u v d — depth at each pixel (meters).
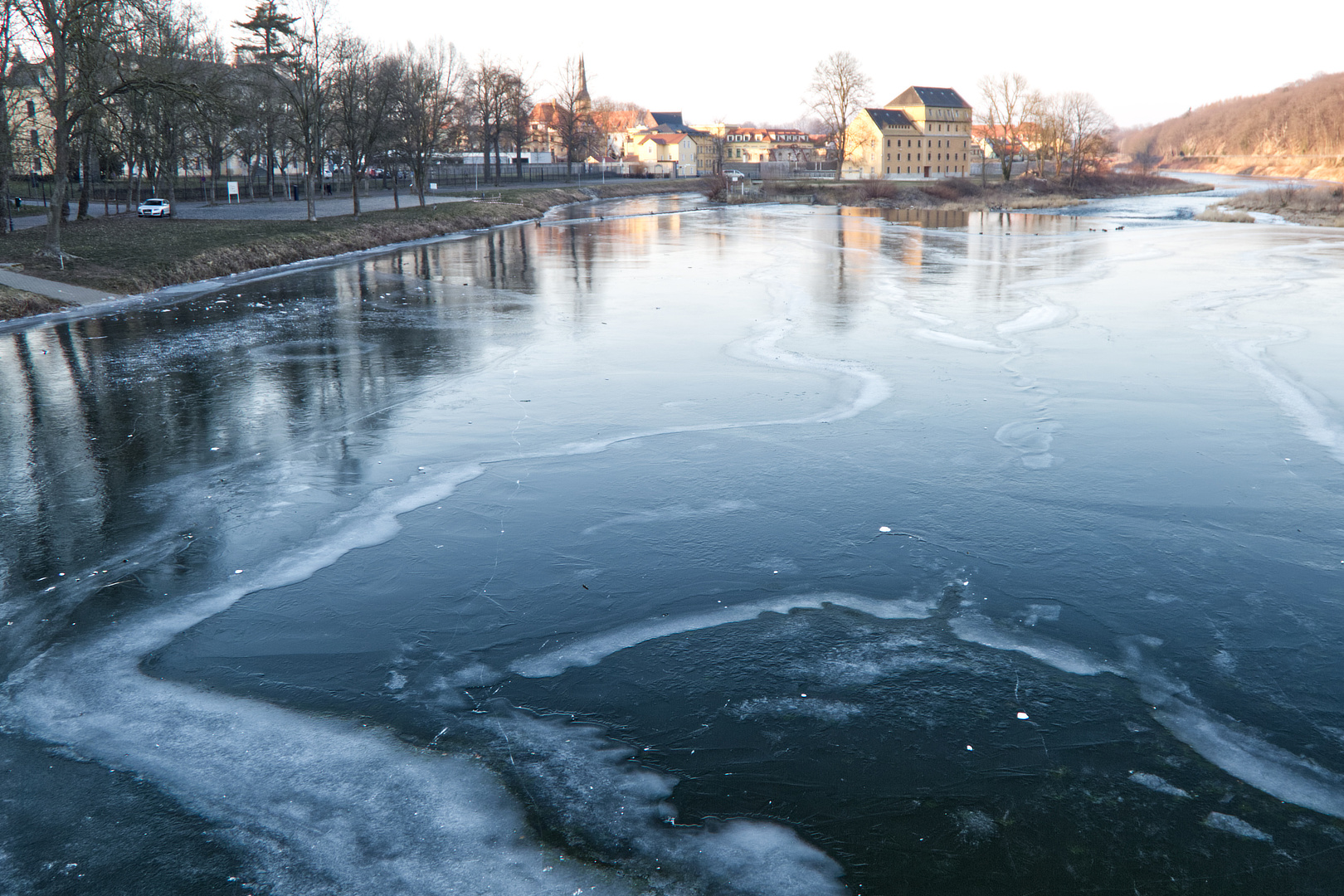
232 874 7.03
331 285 35.84
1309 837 7.50
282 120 75.06
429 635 10.51
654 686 9.57
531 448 16.47
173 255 37.50
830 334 25.91
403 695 9.37
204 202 75.75
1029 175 135.38
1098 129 131.25
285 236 45.53
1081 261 42.53
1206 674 9.77
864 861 7.25
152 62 42.50
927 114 148.12
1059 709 9.17
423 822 7.60
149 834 7.43
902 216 82.12
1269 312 28.53
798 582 11.76
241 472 15.22
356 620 10.80
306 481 14.88
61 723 8.84
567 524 13.40
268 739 8.64
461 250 50.06
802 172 166.25
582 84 139.88
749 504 14.09
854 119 147.00
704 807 7.82
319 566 12.10
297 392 19.95
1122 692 9.46
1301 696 9.38
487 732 8.81
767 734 8.80
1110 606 11.14
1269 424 17.59
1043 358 22.75
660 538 12.95
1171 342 24.44
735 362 22.66
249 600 11.22
